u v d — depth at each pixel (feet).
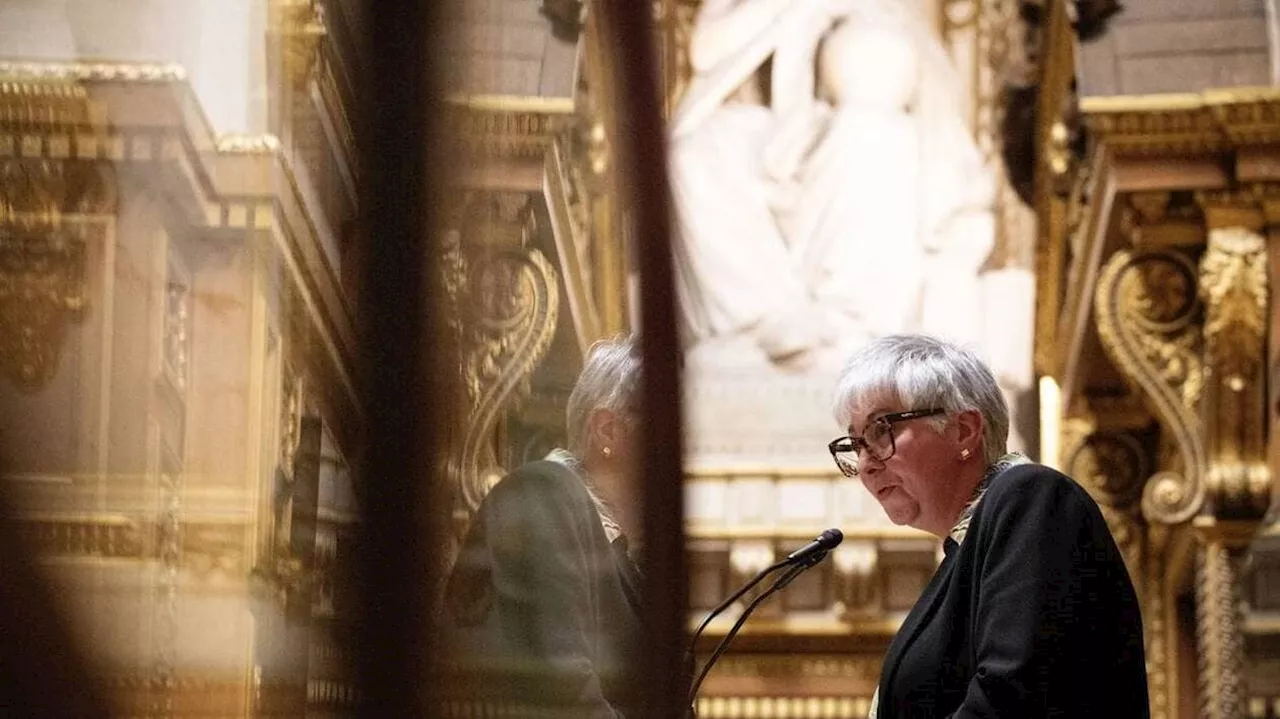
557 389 10.37
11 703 3.32
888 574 30.96
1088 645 8.70
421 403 3.30
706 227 34.35
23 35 14.07
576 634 7.50
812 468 31.37
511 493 7.84
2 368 4.40
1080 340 29.63
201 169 15.58
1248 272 25.30
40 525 3.55
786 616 30.81
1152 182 26.03
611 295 27.45
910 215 34.58
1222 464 25.44
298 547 14.25
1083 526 8.98
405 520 3.26
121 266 13.70
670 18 35.70
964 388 9.91
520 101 21.33
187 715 7.31
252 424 15.38
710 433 32.32
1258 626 22.82
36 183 13.33
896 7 35.81
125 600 5.80
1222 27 26.50
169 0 15.25
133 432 13.20
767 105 35.50
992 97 35.29
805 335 33.42
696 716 10.09
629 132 4.04
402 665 3.21
